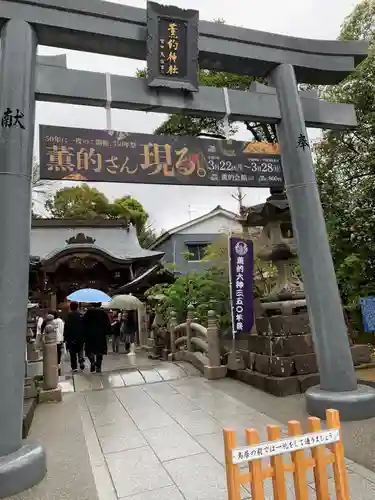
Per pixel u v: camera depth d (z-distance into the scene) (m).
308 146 5.55
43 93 4.64
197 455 3.94
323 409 4.73
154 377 7.75
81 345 9.29
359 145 10.02
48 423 5.32
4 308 3.76
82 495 3.24
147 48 5.00
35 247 20.02
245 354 7.23
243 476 2.00
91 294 10.07
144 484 3.39
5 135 4.07
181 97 5.24
